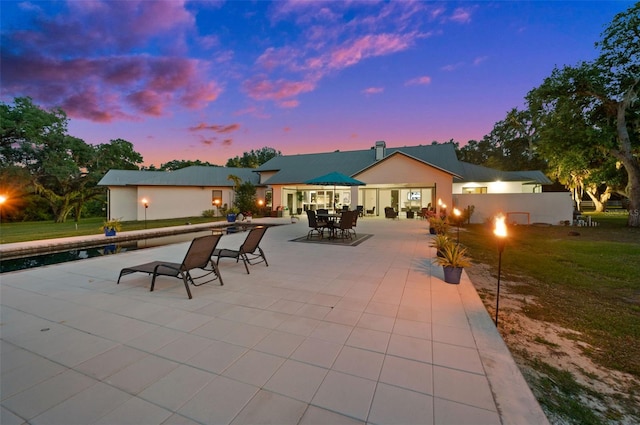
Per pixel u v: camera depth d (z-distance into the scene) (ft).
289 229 46.62
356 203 68.80
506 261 25.07
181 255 25.80
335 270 19.93
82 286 16.37
